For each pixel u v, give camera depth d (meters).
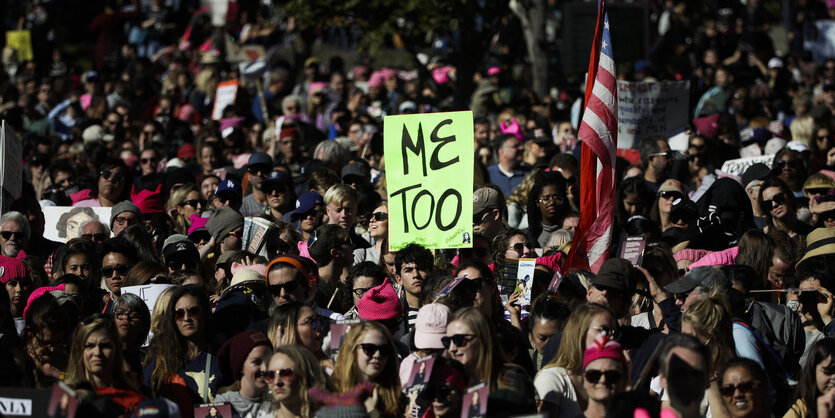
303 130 53.06
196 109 73.12
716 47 85.38
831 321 28.69
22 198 37.62
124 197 40.69
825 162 52.34
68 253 32.09
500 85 66.94
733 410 22.84
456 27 72.19
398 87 74.12
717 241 35.84
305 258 28.86
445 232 31.80
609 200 30.44
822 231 32.88
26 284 31.16
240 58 79.38
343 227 35.09
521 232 31.91
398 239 32.28
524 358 25.62
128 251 31.84
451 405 22.66
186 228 39.69
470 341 23.02
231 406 23.84
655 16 99.75
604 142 30.39
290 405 22.94
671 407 21.28
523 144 50.62
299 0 72.00
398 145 32.53
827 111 55.00
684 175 45.53
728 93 66.94
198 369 26.25
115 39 99.56
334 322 25.27
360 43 73.81
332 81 69.75
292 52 95.00
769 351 26.36
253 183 42.09
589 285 27.66
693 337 21.58
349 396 20.58
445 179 32.00
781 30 112.88
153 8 101.44
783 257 32.03
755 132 50.06
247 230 34.31
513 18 87.44
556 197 36.84
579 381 23.69
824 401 23.44
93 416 21.22
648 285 29.66
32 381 25.62
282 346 23.20
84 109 74.94
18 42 98.38
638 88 49.66
